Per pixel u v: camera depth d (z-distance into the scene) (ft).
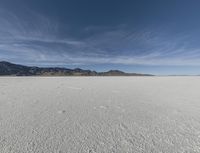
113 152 11.60
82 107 24.82
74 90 44.78
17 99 30.83
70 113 21.48
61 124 17.24
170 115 20.93
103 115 20.72
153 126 16.90
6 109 23.27
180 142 13.16
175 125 17.21
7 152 11.46
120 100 30.40
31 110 22.77
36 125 16.85
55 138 13.82
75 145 12.59
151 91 43.11
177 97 33.88
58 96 34.47
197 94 37.99
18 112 21.71
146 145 12.66
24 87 52.03
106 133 15.01
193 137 14.12
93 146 12.46
